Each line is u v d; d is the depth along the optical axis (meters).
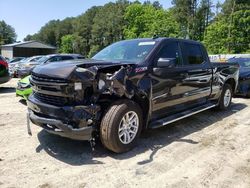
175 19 62.88
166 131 5.52
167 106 5.12
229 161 4.15
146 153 4.36
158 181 3.51
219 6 60.38
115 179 3.53
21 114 6.70
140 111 4.46
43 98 4.14
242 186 3.44
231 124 6.13
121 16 78.50
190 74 5.56
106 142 4.07
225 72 7.09
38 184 3.37
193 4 62.44
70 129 3.77
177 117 5.25
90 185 3.38
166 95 4.97
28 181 3.44
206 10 61.47
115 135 4.05
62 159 4.08
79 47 91.81
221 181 3.55
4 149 4.41
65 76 3.76
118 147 4.16
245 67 10.38
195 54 5.98
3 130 5.36
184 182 3.50
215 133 5.47
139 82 4.37
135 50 5.02
